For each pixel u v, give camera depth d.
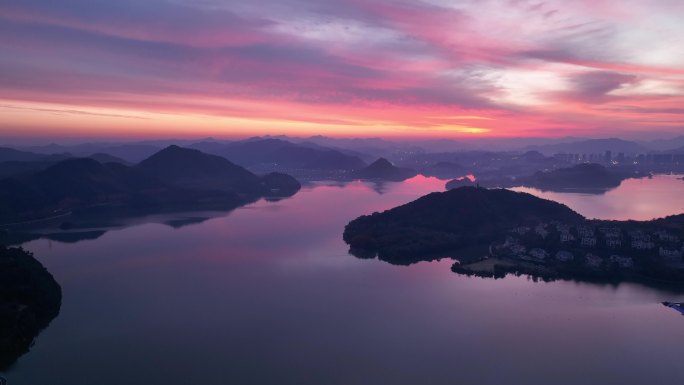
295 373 108.12
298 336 126.81
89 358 115.25
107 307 147.62
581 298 155.75
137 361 113.81
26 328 124.38
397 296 157.75
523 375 107.31
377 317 139.62
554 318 139.00
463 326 133.25
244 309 146.00
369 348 120.00
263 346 121.25
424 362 112.94
